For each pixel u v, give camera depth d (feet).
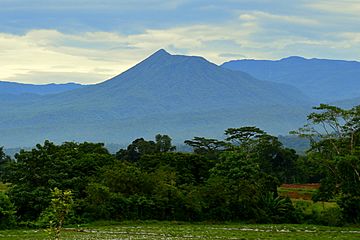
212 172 399.44
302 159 420.36
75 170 367.04
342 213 349.20
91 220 333.21
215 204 361.71
